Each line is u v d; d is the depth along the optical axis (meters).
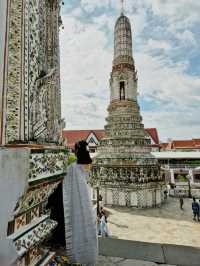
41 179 2.81
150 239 23.33
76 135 69.69
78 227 3.68
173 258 4.55
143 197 35.53
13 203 2.42
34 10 3.68
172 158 52.62
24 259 2.75
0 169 2.44
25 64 3.22
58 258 3.68
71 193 3.80
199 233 24.89
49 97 4.17
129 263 4.36
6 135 2.87
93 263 3.67
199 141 72.38
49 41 4.57
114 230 26.05
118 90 42.19
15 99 3.03
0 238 2.43
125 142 38.28
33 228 2.92
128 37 44.12
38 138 3.48
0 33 2.87
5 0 3.00
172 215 31.61
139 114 42.00
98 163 39.19
